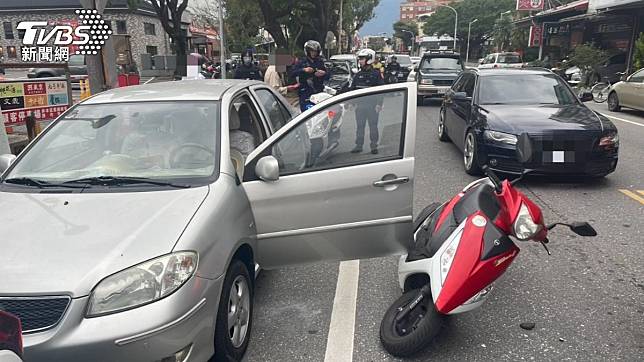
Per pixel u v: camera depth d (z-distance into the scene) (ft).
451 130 31.63
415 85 11.53
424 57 64.44
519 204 9.70
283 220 11.56
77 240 8.88
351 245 11.84
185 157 11.57
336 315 12.42
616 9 84.12
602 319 12.06
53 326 7.91
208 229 9.45
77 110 13.24
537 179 24.36
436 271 9.98
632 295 13.17
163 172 11.24
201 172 11.19
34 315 7.95
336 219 11.61
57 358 7.82
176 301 8.39
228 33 99.60
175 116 12.59
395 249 11.98
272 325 12.04
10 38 138.62
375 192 11.55
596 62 85.87
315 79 31.48
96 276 8.21
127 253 8.56
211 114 12.57
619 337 11.33
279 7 72.69
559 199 21.20
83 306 8.01
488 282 9.65
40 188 10.96
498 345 11.06
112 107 13.12
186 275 8.65
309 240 11.71
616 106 52.37
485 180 11.70
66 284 8.07
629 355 10.68
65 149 12.16
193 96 13.26
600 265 14.92
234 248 10.02
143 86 14.76
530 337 11.34
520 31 162.91
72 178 11.25
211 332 9.13
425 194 22.35
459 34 278.05
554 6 163.73
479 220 9.95
